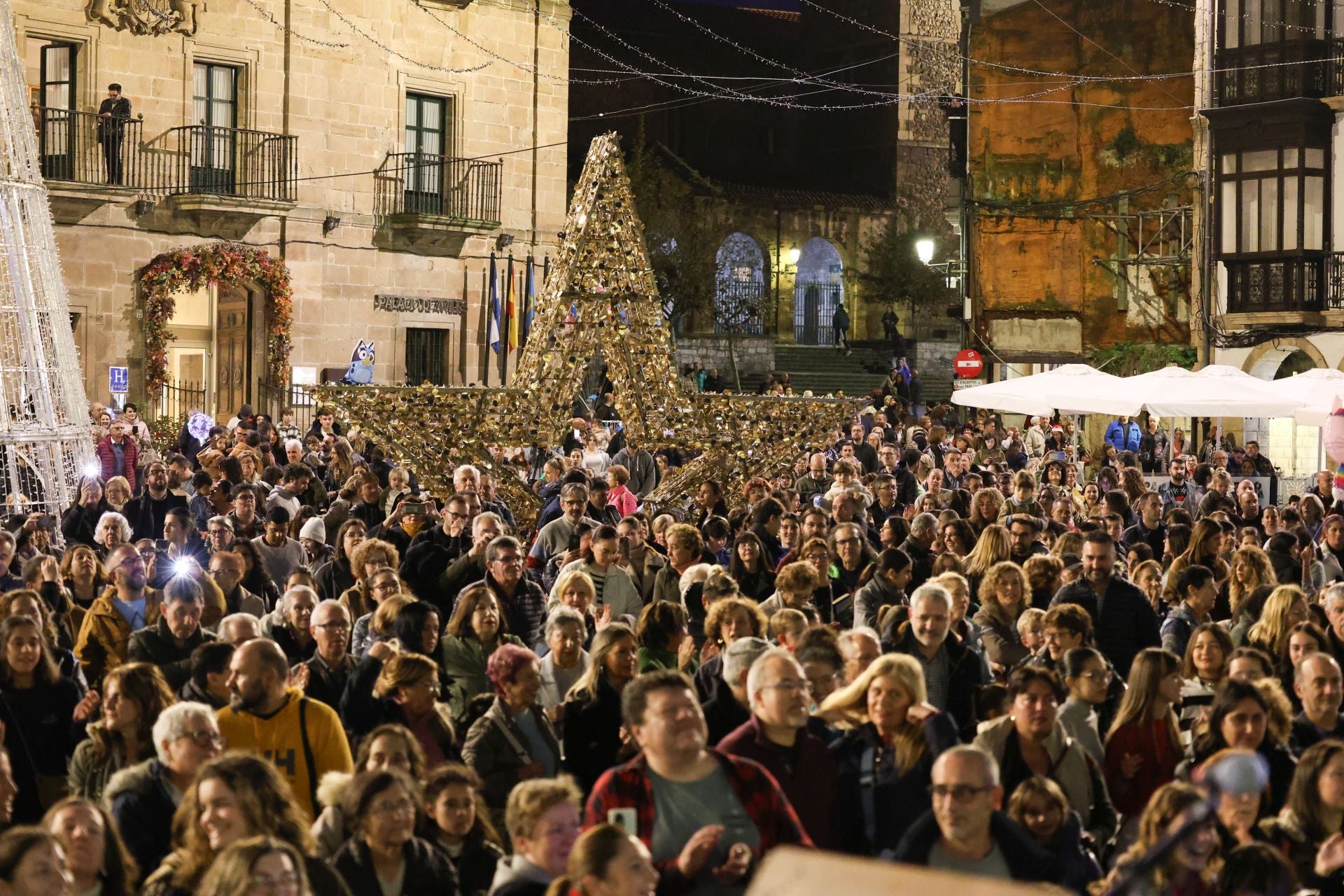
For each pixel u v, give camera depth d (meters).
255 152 34.38
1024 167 47.16
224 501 16.33
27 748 8.50
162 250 33.12
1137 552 14.27
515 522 18.53
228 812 6.01
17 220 19.94
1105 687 8.48
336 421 26.67
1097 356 45.44
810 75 60.88
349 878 6.25
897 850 6.18
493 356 38.81
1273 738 7.94
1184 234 43.72
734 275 55.06
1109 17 46.06
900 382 45.91
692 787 6.13
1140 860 3.09
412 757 7.07
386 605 9.92
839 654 8.22
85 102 32.00
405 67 37.09
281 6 34.84
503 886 5.93
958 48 59.34
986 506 16.34
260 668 7.66
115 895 6.20
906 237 56.44
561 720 8.92
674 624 9.79
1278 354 39.88
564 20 40.16
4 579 12.16
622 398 19.81
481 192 38.31
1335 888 6.94
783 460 20.30
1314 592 14.90
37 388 19.89
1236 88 39.59
